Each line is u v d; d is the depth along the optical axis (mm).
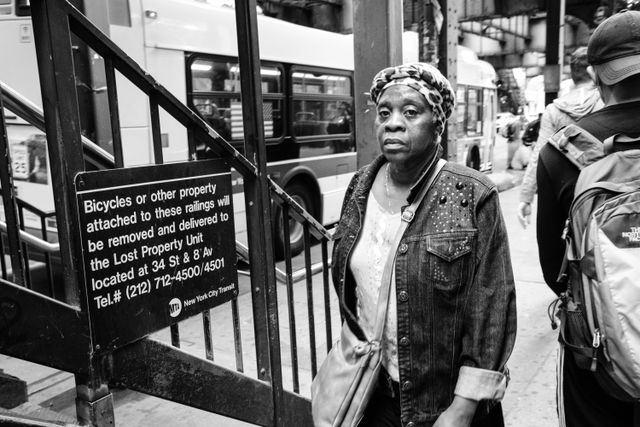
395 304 1536
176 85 5410
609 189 1604
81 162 1628
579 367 1754
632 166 1618
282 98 6828
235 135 6137
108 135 4629
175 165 1938
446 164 1559
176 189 1946
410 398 1537
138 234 1809
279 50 6738
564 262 1796
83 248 1637
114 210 1728
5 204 1696
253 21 2248
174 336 2033
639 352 1517
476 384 1438
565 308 1821
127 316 1777
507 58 29000
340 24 14938
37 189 5047
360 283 1637
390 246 1557
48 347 1563
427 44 4586
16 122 5062
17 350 1501
